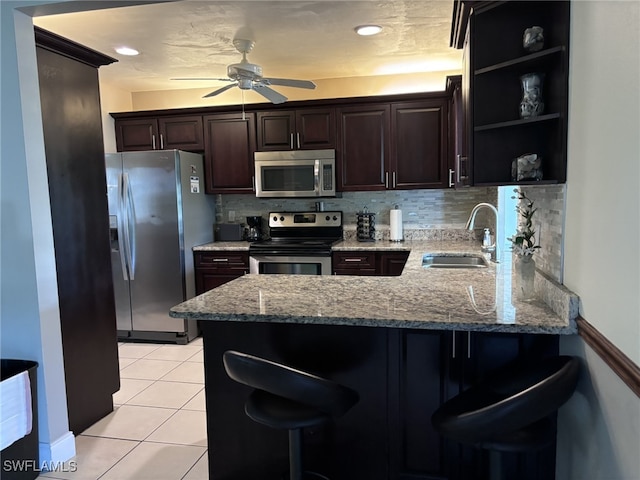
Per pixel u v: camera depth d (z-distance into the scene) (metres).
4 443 1.94
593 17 1.30
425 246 3.93
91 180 2.62
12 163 2.06
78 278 2.52
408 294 1.95
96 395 2.64
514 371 1.59
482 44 1.86
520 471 1.75
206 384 1.94
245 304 1.83
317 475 1.79
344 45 3.38
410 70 4.14
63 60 2.38
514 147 1.85
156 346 4.04
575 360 1.40
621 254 1.11
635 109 1.03
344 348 1.80
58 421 2.22
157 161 3.98
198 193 4.35
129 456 2.28
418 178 4.06
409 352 1.75
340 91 4.39
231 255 4.20
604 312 1.22
